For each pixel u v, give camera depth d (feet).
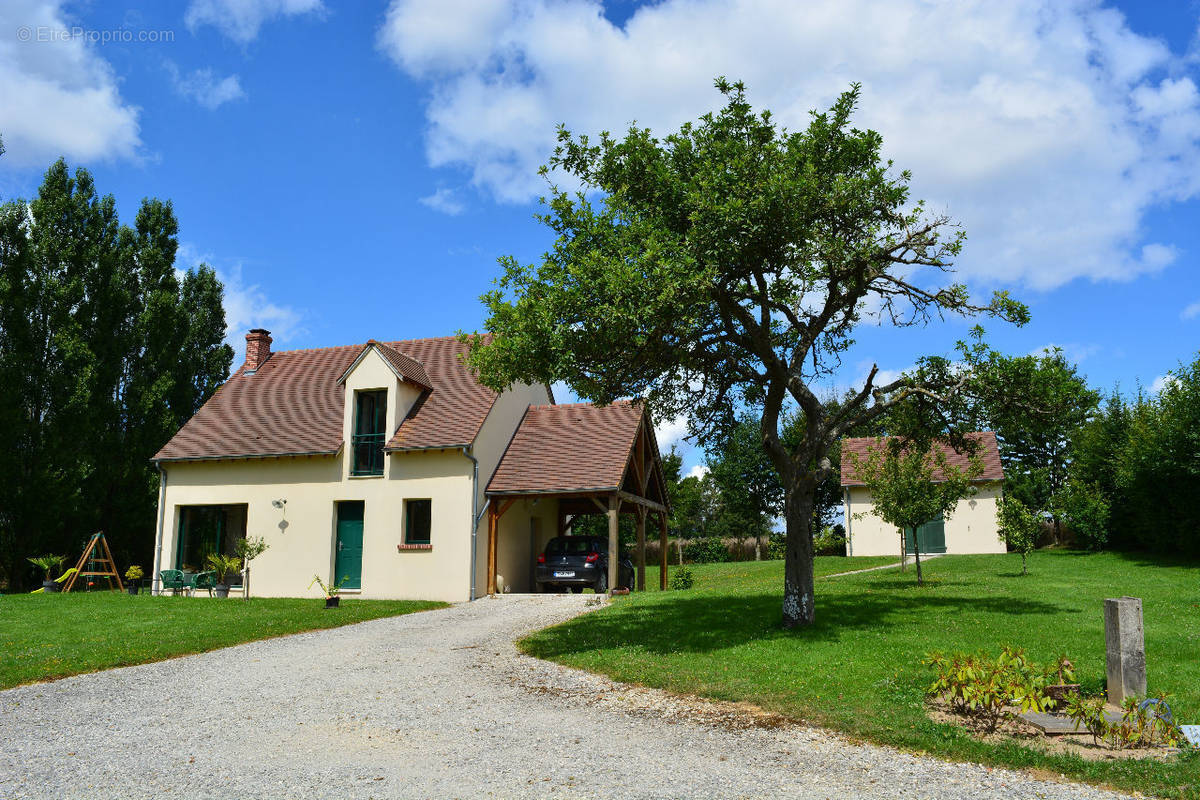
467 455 73.31
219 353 131.44
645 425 83.92
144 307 116.16
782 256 43.50
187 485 82.02
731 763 23.26
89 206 111.65
